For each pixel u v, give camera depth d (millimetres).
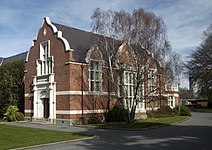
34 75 35312
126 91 30469
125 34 28109
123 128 24438
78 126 27672
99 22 29000
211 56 38031
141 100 29766
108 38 29594
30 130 22828
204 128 24672
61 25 34531
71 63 30344
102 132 22250
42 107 33469
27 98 36250
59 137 18156
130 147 14453
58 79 31469
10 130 22812
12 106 36375
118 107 31922
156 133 21016
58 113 30922
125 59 28938
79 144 15820
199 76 38875
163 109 40844
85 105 31047
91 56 31859
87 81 31609
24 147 14500
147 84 30766
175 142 15938
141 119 34219
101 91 32469
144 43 27688
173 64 29797
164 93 32406
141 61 27953
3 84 38969
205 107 80062
